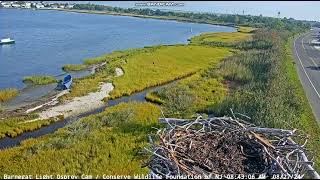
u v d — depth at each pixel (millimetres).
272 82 35312
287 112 26438
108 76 44344
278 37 76062
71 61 56312
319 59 59438
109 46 72875
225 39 83000
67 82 39750
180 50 63125
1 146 26016
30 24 108750
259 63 48812
